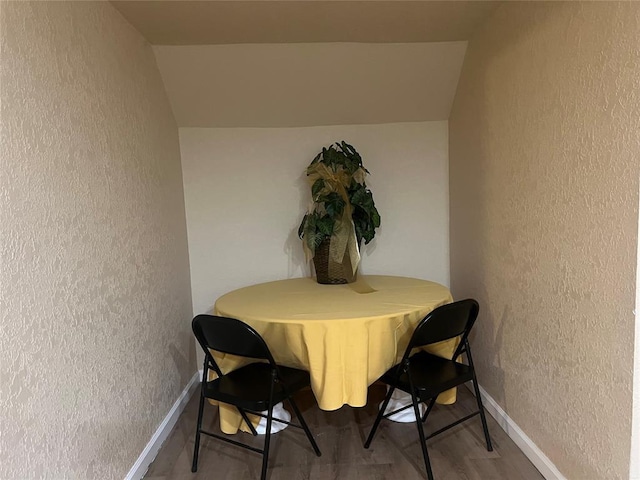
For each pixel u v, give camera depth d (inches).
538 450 75.2
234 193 114.5
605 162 55.1
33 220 50.8
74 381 58.2
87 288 62.4
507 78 80.3
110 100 73.2
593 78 56.7
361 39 94.7
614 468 56.3
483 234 93.9
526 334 77.4
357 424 93.0
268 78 102.3
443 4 80.4
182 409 102.3
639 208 50.0
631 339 52.4
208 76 100.9
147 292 85.3
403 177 115.6
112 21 75.7
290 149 114.1
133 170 81.3
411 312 78.7
